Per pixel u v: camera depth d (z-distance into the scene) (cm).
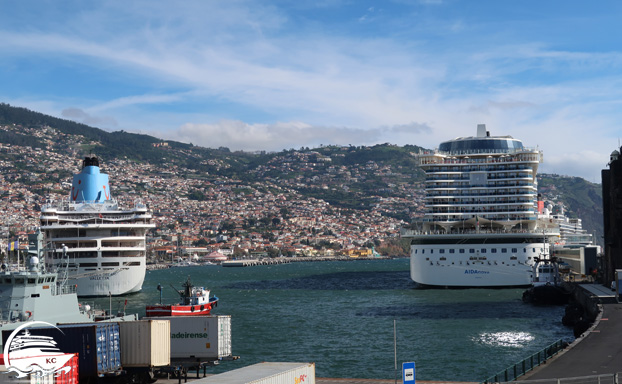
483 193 14250
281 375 3988
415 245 14088
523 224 14150
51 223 13700
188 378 5350
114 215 14062
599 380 4366
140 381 4912
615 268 11581
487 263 13250
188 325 5409
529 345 7650
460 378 6134
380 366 6812
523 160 14325
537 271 12475
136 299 13588
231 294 16312
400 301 12450
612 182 11775
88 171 14888
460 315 10262
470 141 14975
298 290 17250
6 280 5781
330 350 7762
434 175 14525
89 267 13338
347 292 15788
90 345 4488
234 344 8269
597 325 7075
